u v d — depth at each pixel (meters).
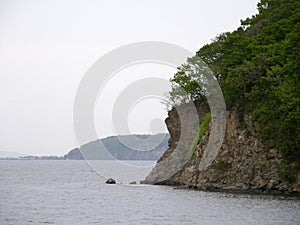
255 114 70.06
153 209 51.19
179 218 44.72
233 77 74.06
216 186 72.50
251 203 54.56
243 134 72.06
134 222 43.53
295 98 63.53
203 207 51.62
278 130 67.69
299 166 65.00
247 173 70.12
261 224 40.47
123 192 70.88
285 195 64.00
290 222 41.34
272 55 74.06
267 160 68.44
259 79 72.62
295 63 62.28
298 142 64.44
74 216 48.00
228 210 48.88
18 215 49.03
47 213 50.22
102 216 47.53
